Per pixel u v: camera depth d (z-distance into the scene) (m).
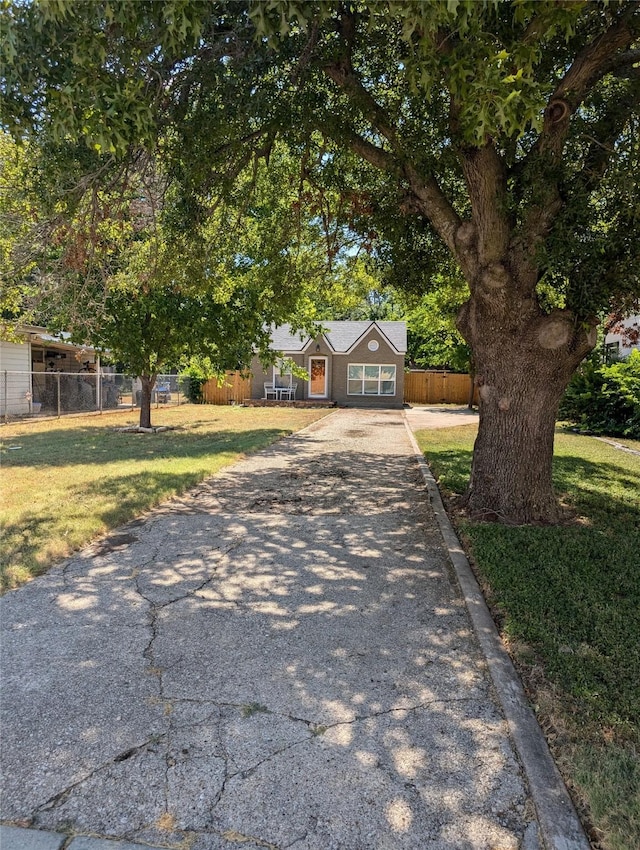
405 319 31.77
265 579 4.36
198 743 2.42
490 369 5.86
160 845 1.90
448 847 1.89
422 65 3.28
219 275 8.80
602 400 14.15
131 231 7.95
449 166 6.21
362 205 7.30
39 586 4.18
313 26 4.86
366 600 3.96
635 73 5.19
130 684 2.87
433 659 3.15
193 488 7.62
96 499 6.65
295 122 6.07
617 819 1.97
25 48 3.36
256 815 2.03
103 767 2.27
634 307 5.61
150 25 3.73
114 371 26.44
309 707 2.68
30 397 18.69
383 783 2.19
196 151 5.79
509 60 3.20
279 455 10.53
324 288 11.02
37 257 6.84
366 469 9.09
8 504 6.42
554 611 3.61
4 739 2.44
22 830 1.96
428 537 5.45
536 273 5.47
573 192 5.09
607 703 2.62
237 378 27.62
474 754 2.35
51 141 4.93
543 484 5.84
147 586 4.20
